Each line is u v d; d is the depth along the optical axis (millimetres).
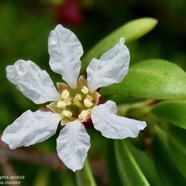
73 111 66
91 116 61
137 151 75
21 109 107
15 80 63
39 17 118
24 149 89
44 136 62
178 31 122
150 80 62
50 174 96
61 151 61
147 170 75
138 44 115
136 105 70
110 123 60
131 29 69
